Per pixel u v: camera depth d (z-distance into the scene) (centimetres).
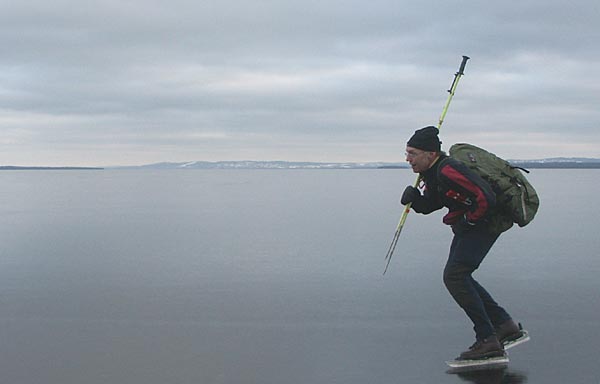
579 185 4241
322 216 1703
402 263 901
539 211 1823
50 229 1364
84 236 1237
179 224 1477
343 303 657
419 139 456
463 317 598
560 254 975
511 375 445
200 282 768
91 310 632
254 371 460
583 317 593
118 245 1099
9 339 538
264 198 2692
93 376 452
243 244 1113
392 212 1845
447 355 491
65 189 3953
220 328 569
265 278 794
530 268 850
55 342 529
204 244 1115
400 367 465
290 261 922
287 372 457
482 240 456
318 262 913
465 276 462
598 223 1458
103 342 529
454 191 439
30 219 1609
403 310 625
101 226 1433
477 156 456
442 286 740
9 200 2523
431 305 645
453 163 437
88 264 899
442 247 1062
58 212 1855
